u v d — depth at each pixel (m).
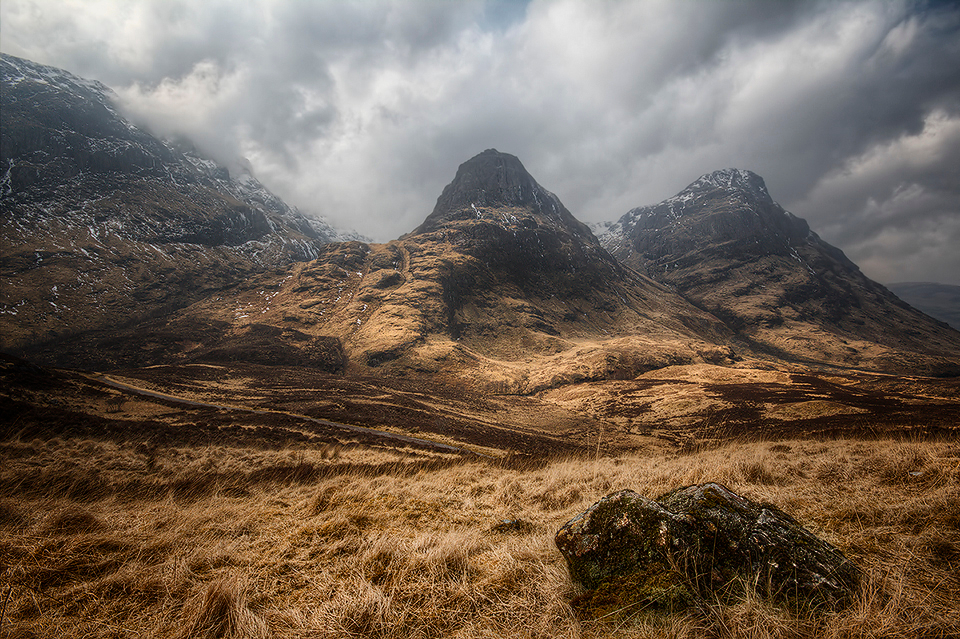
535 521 6.09
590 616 2.82
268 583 3.77
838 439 14.24
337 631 2.89
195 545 4.84
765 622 2.47
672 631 2.50
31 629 2.90
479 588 3.38
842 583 2.76
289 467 15.65
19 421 23.17
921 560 3.01
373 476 12.61
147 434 26.47
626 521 3.41
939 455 6.48
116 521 5.86
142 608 3.27
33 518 5.56
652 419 65.19
